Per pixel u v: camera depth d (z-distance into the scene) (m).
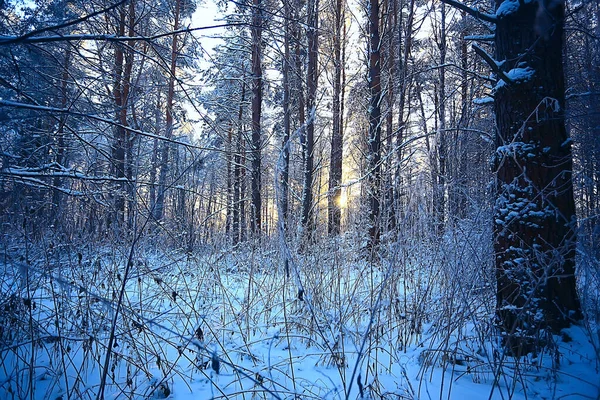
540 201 3.25
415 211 3.99
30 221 3.35
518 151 3.37
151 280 5.14
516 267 3.17
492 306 3.58
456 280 3.35
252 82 11.97
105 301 2.40
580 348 2.98
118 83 3.73
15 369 2.90
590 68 4.70
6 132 3.23
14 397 2.62
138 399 2.74
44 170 3.43
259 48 5.94
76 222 4.19
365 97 10.59
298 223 5.65
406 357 3.38
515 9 3.49
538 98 3.37
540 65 3.41
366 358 3.41
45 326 3.31
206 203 5.57
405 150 7.41
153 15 3.97
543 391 2.63
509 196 3.36
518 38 3.50
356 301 3.92
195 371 3.19
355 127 11.91
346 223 6.47
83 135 3.89
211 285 4.56
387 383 2.93
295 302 4.18
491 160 3.71
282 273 4.59
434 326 3.40
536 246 3.18
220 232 6.11
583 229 2.69
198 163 3.53
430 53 13.18
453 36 11.36
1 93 3.12
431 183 4.23
